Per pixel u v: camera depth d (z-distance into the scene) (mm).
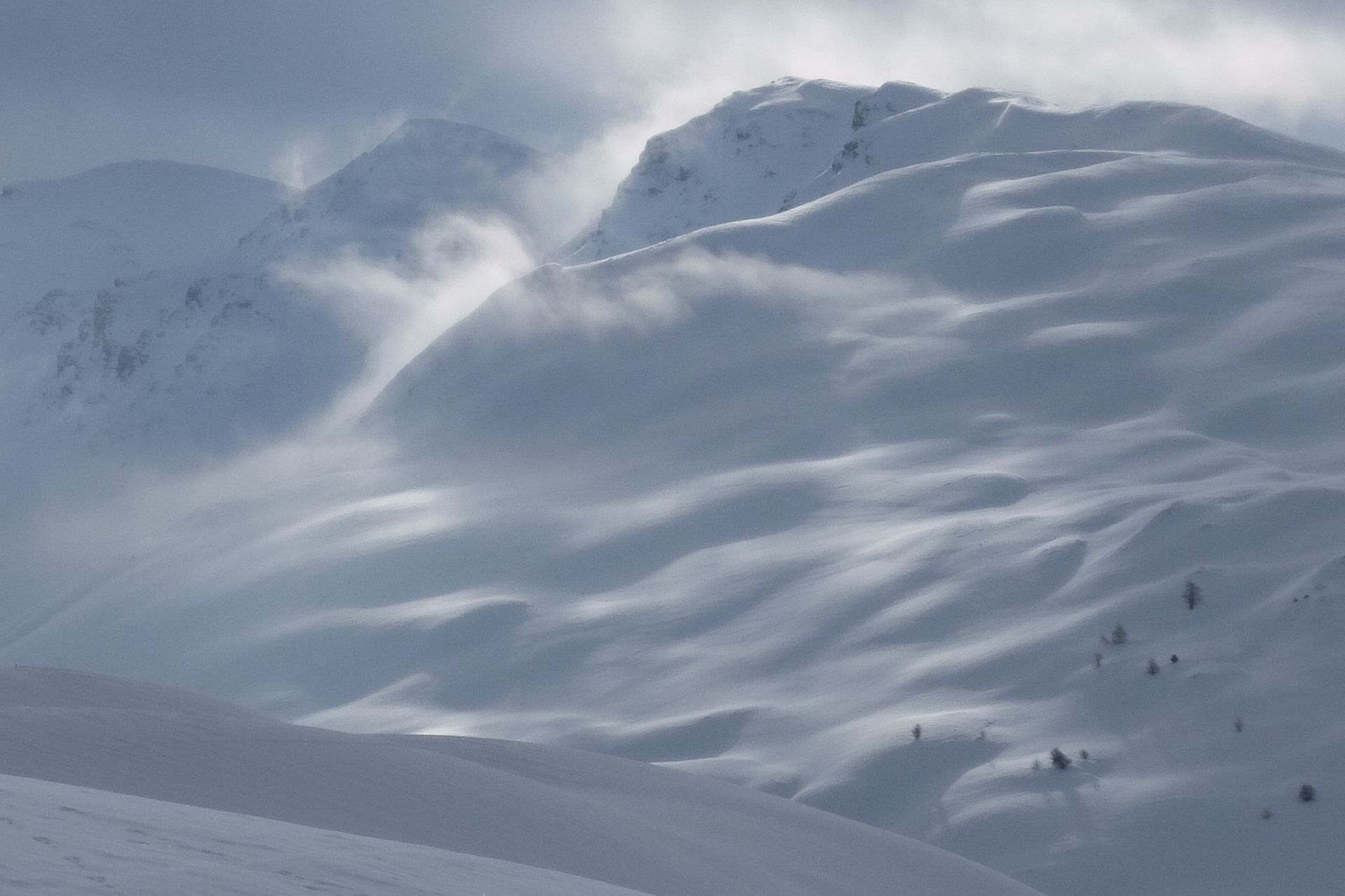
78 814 12750
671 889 21406
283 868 12312
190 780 19500
